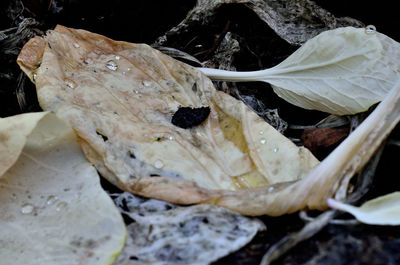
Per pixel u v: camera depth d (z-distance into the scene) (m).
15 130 0.44
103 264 0.43
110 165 0.45
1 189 0.44
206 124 0.47
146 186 0.44
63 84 0.47
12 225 0.44
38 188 0.44
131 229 0.44
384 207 0.43
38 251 0.43
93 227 0.43
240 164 0.46
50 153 0.45
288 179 0.45
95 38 0.49
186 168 0.45
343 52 0.48
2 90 0.50
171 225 0.44
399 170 0.45
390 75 0.47
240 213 0.44
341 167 0.44
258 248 0.43
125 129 0.46
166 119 0.47
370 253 0.42
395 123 0.45
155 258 0.43
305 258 0.42
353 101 0.48
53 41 0.48
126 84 0.48
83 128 0.45
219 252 0.43
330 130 0.48
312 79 0.49
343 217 0.43
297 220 0.44
